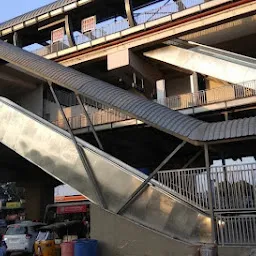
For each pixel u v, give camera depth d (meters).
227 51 26.28
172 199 10.89
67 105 30.59
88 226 22.42
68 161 13.17
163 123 11.05
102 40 29.00
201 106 21.45
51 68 14.64
